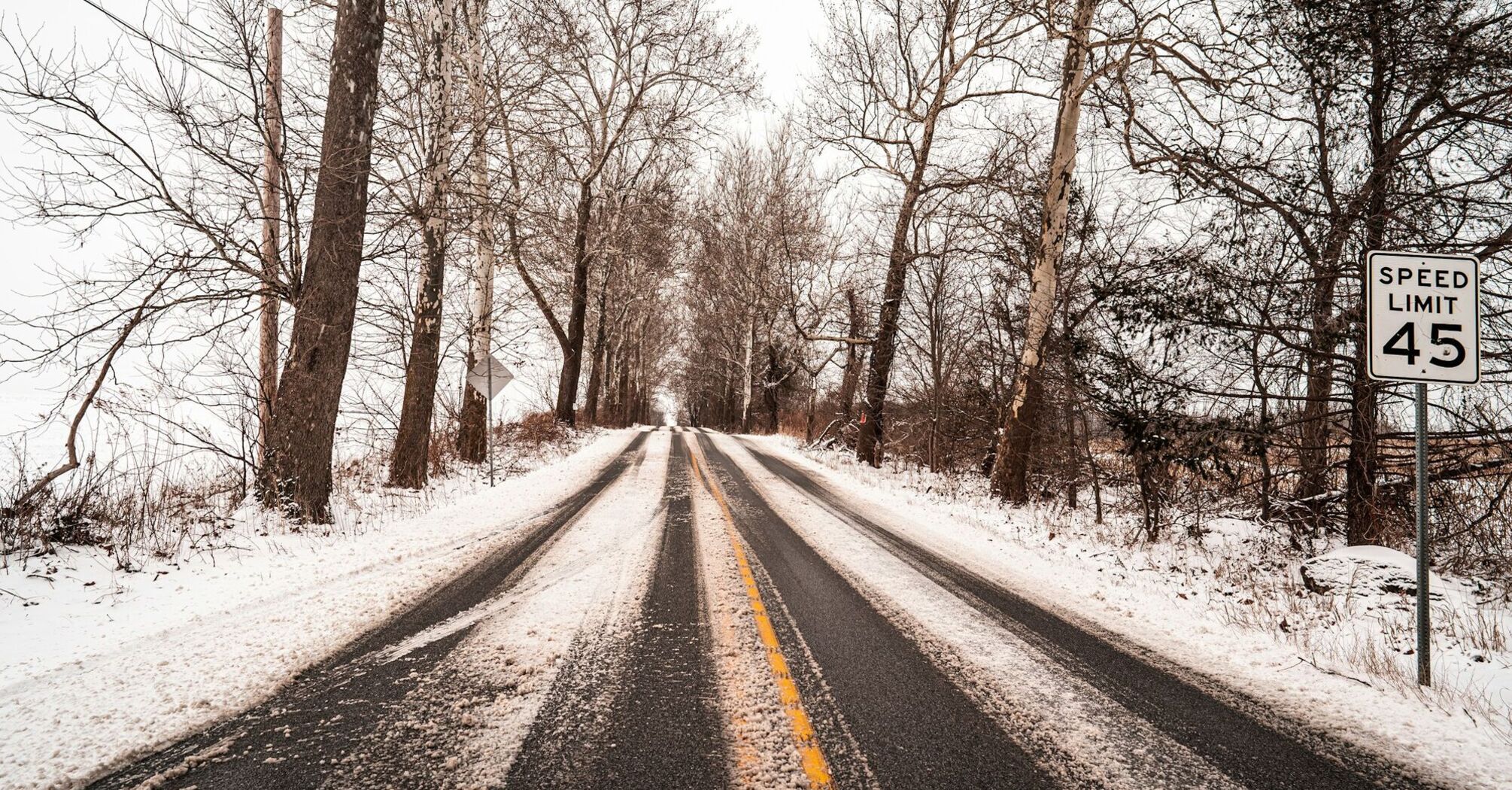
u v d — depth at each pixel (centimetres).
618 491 1255
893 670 438
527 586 611
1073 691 415
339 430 1433
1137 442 876
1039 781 308
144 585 583
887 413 2428
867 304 2355
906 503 1273
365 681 400
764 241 2758
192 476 974
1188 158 900
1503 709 402
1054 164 1243
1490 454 767
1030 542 941
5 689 383
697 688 398
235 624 500
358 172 865
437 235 1207
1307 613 600
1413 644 514
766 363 3581
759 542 838
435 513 995
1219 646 512
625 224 2602
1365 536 822
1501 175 712
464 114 1266
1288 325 819
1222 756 338
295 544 756
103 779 295
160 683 394
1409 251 446
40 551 622
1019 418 1289
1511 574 693
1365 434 805
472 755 317
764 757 321
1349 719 387
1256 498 1041
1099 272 1116
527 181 1388
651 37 1955
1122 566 797
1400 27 723
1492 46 692
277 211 970
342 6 848
